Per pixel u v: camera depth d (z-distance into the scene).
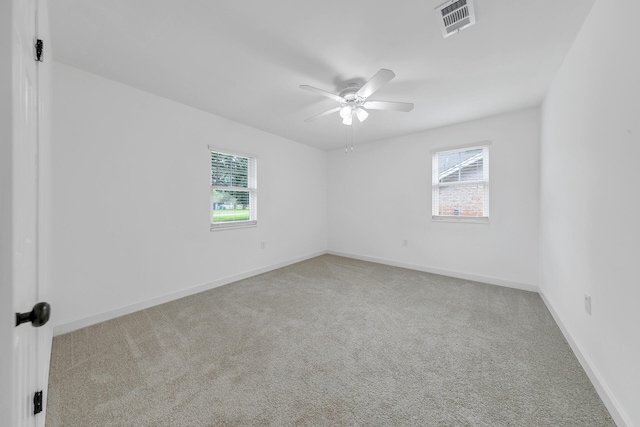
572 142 1.91
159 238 2.76
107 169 2.37
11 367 0.54
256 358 1.80
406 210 4.23
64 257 2.14
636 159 1.14
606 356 1.40
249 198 3.88
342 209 5.12
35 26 0.94
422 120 3.47
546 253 2.70
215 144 3.29
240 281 3.56
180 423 1.27
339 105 2.66
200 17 1.59
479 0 1.46
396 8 1.52
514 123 3.20
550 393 1.45
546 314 2.48
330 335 2.11
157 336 2.09
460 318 2.41
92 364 1.72
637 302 1.13
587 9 1.54
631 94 1.18
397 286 3.34
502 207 3.32
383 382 1.56
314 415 1.32
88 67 2.17
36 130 0.95
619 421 1.23
